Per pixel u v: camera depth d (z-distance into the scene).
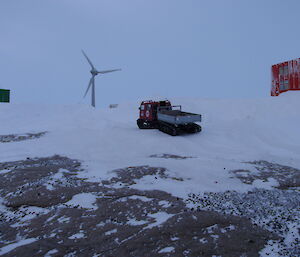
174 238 5.36
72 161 12.44
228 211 6.82
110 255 4.86
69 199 7.91
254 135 18.14
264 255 4.77
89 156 13.57
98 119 28.14
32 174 10.25
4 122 26.14
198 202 7.41
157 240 5.30
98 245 5.25
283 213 6.71
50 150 14.82
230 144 16.53
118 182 9.34
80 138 17.75
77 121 26.30
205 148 15.45
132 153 14.26
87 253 4.98
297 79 29.16
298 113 21.53
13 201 7.86
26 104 33.12
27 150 14.82
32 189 8.73
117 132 19.53
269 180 9.58
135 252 4.91
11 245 5.38
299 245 5.13
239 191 8.48
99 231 5.84
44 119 28.69
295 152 14.52
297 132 17.97
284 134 17.97
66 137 18.19
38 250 5.11
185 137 17.86
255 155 13.86
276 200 7.70
